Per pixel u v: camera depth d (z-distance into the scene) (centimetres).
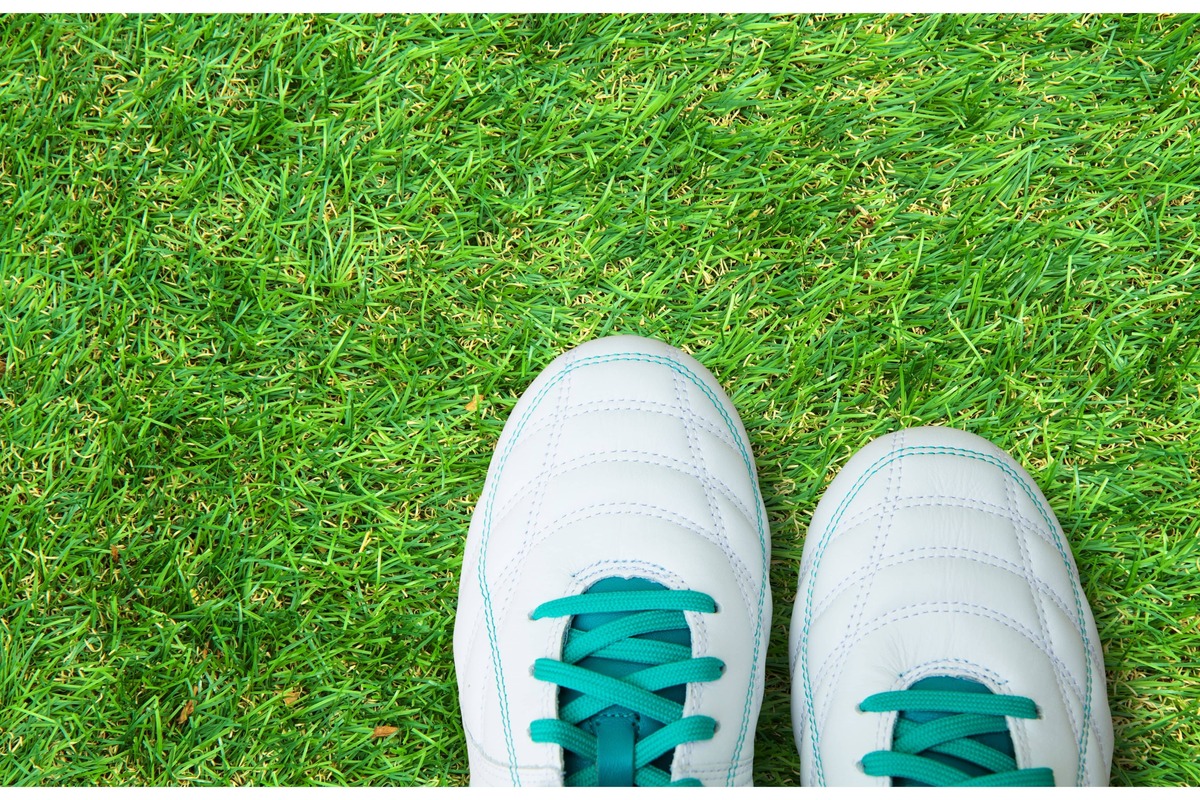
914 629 116
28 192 143
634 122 143
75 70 145
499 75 145
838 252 140
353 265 143
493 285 141
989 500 123
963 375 137
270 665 133
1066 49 143
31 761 131
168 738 133
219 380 140
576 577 120
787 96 144
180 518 138
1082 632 121
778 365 138
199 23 146
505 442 132
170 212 144
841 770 114
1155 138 140
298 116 145
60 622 134
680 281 141
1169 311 138
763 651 124
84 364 141
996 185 140
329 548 136
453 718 131
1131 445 135
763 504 133
